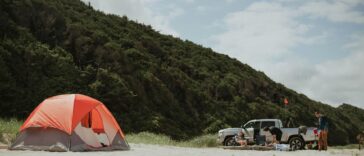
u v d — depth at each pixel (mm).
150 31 70625
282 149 20422
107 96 40844
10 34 40156
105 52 45875
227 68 68188
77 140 14539
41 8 46125
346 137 64125
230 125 50656
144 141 24797
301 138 23844
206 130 46781
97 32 49375
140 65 49250
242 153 16297
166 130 41281
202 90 56438
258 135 23406
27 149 14438
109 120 16047
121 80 43281
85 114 14992
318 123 21594
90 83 41344
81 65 43938
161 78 50719
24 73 37250
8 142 16484
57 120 14641
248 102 59062
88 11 61500
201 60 67562
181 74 56094
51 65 39938
